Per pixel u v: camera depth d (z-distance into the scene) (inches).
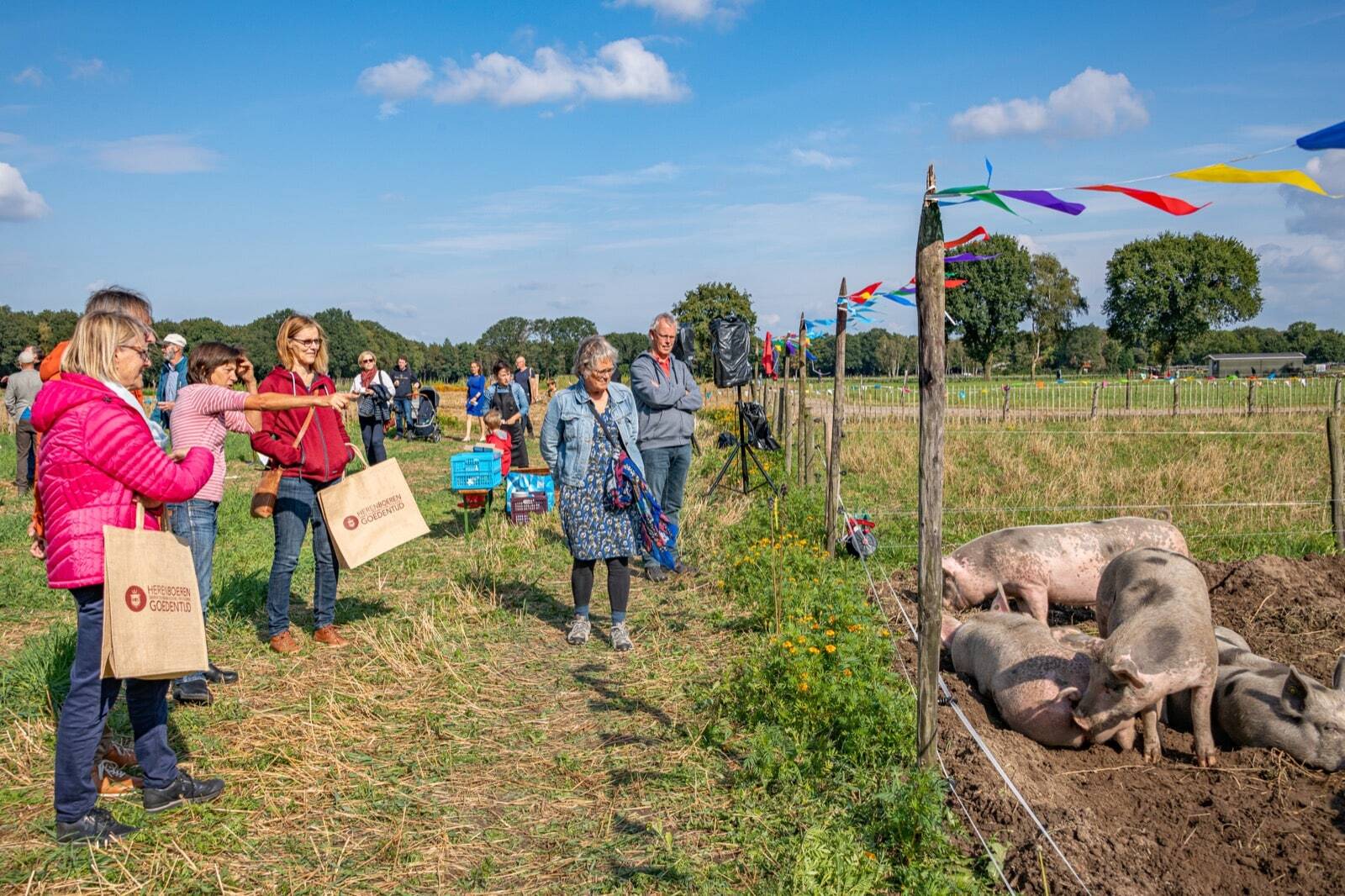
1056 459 527.8
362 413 554.9
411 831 151.2
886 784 152.9
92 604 139.0
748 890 132.6
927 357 142.9
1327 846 142.0
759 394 856.9
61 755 141.6
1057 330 2498.8
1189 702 185.5
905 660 223.9
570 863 141.6
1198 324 2255.2
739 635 247.0
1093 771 173.5
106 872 136.9
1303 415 881.5
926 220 137.1
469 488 395.2
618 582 242.7
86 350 139.9
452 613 270.5
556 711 200.4
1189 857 140.6
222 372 215.0
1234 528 359.9
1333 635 233.5
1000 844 137.6
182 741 181.6
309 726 188.1
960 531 365.1
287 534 231.5
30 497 510.6
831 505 316.8
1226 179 94.3
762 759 164.6
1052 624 273.4
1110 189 103.8
